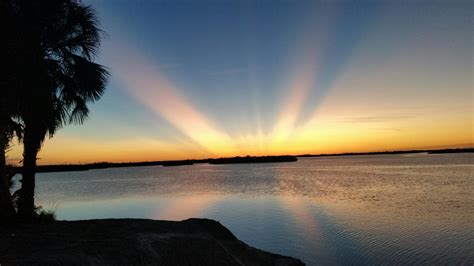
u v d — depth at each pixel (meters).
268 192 42.69
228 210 28.05
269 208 28.48
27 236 9.16
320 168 125.19
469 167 96.75
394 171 85.19
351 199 32.84
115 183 82.62
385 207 26.92
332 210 26.23
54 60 12.91
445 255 13.81
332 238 17.27
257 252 11.52
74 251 7.59
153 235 9.82
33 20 11.68
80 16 13.33
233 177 86.31
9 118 11.14
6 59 10.02
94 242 8.59
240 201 33.97
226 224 21.88
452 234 17.14
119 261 7.84
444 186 43.59
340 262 13.60
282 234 18.64
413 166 111.75
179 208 30.23
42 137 12.82
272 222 22.11
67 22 13.13
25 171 12.73
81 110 13.85
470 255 13.70
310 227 20.12
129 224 11.26
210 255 9.84
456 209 25.05
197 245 10.05
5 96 10.24
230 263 9.88
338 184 51.19
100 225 11.05
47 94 11.57
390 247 15.19
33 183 12.84
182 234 10.58
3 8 10.42
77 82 13.48
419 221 20.69
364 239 16.77
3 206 11.32
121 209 30.95
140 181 86.56
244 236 18.47
